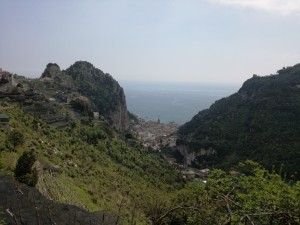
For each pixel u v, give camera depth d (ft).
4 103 248.11
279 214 43.70
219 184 55.16
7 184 85.05
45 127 234.58
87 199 140.87
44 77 466.70
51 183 138.62
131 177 215.31
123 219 78.07
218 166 336.08
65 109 321.73
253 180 53.01
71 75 523.70
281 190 48.06
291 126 341.41
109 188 176.24
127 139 354.95
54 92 391.86
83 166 198.70
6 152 150.92
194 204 49.47
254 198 46.91
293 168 243.60
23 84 376.68
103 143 270.05
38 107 281.95
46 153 183.52
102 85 547.49
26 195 81.00
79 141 245.04
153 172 251.60
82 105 352.49
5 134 174.40
